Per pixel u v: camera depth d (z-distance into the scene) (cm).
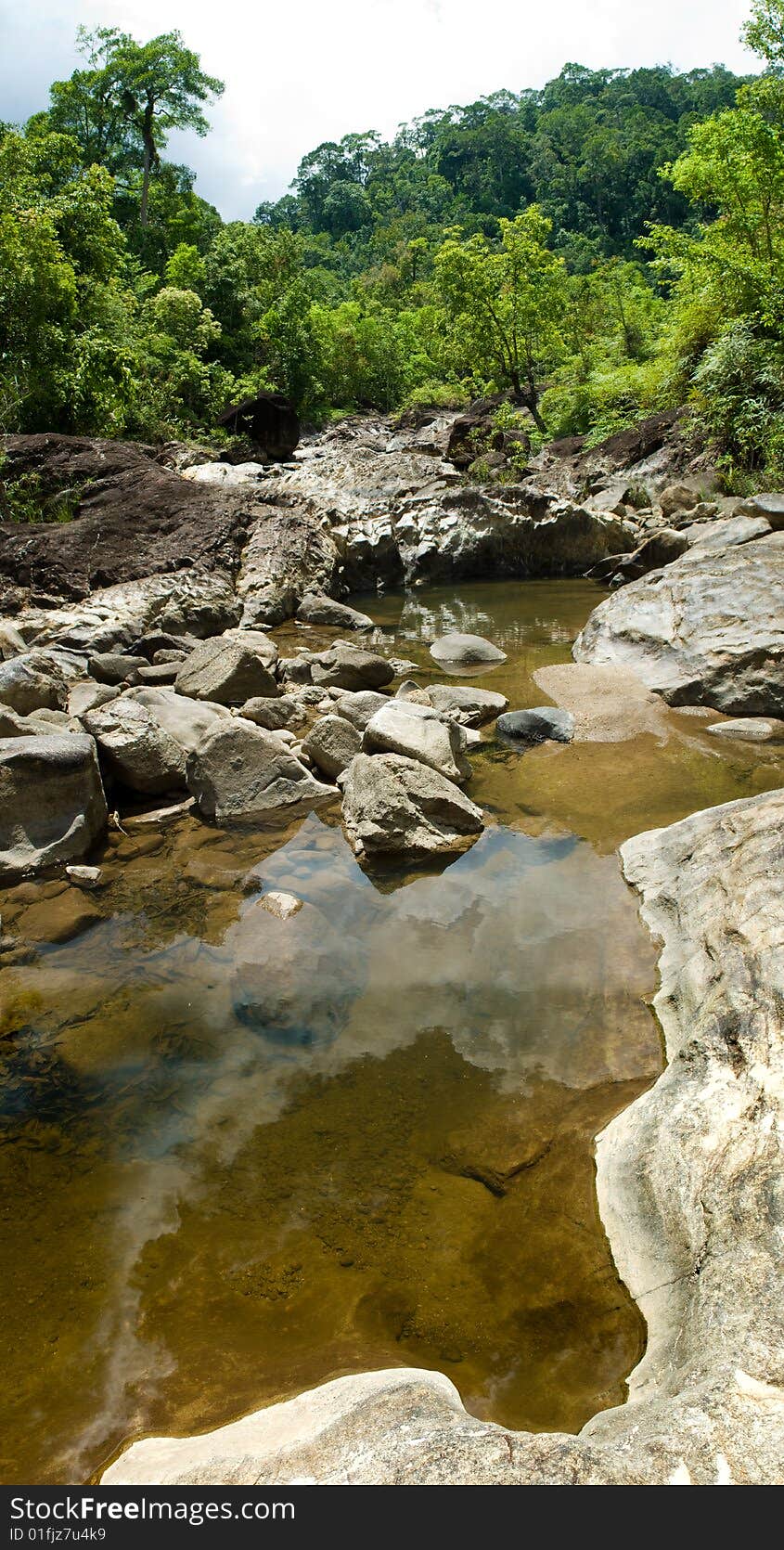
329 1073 327
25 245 1509
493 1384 216
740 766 565
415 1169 284
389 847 479
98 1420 211
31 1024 359
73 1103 318
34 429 1558
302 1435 187
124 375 1719
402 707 572
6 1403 216
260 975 385
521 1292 242
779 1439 169
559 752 606
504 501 1243
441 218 8806
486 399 2817
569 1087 315
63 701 646
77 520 1124
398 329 4450
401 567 1238
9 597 909
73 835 486
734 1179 238
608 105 10394
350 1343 229
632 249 7612
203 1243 260
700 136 1562
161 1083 325
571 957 386
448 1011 357
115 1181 284
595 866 457
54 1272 253
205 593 926
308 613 988
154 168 3625
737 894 361
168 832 520
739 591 739
